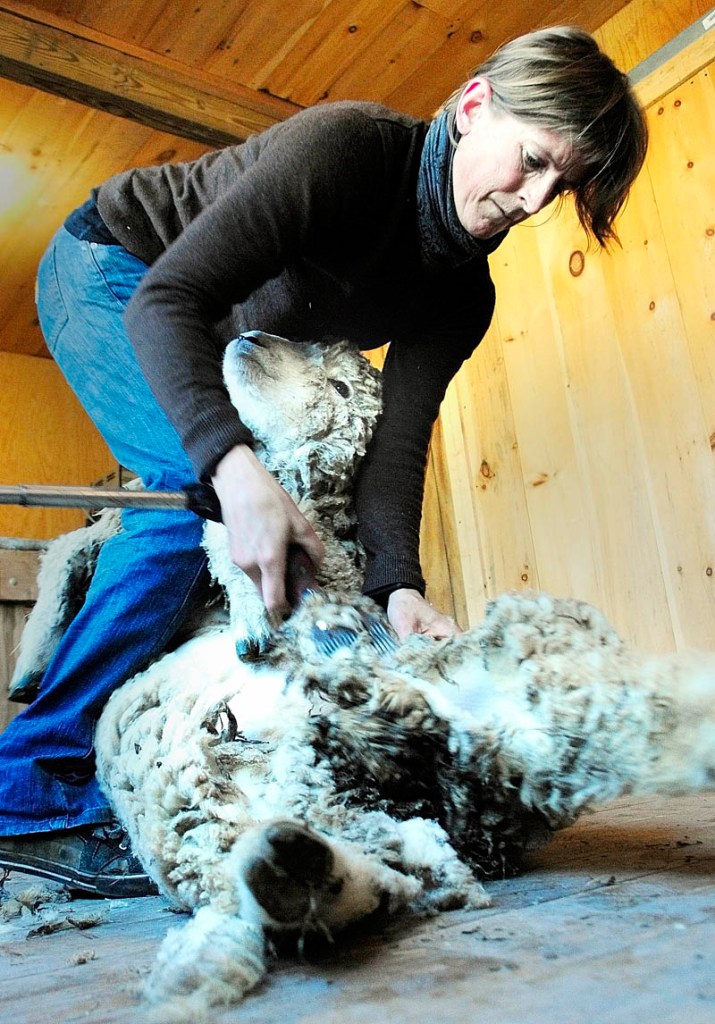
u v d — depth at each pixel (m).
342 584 1.10
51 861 1.07
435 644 0.85
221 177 1.20
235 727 0.91
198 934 0.61
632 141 1.12
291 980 0.56
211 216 1.02
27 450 3.96
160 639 1.15
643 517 2.42
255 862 0.58
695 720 0.69
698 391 2.32
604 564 2.51
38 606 1.32
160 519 1.17
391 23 2.55
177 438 1.18
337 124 1.04
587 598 2.54
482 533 2.83
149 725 0.94
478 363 2.86
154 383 0.99
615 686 0.72
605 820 1.20
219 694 0.98
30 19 2.41
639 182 2.47
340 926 0.61
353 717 0.84
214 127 2.70
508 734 0.78
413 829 0.76
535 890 0.76
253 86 2.75
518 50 1.07
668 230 2.41
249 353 1.09
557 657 0.76
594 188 1.15
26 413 4.00
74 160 2.93
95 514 1.41
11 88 2.59
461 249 1.16
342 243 1.11
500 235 1.18
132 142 2.88
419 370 1.28
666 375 2.39
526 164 1.06
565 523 2.60
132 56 2.56
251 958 0.58
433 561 2.92
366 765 0.85
